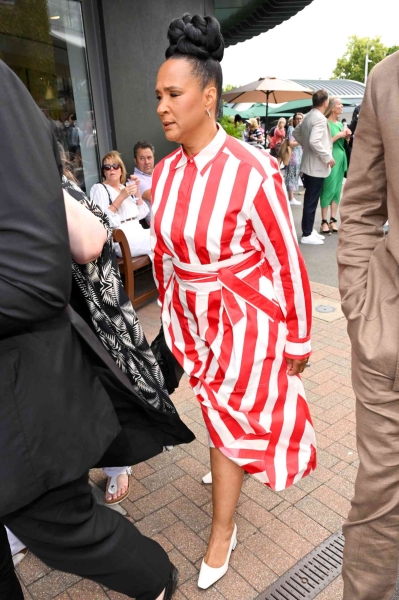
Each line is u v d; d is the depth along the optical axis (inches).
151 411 60.1
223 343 70.1
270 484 73.7
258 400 71.1
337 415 112.3
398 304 53.6
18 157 39.4
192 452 102.7
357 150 57.6
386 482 54.9
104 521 53.6
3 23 182.5
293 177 393.7
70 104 210.2
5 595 58.4
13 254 39.4
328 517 84.7
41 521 48.4
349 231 59.3
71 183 60.7
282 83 422.9
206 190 65.6
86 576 54.6
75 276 56.1
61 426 45.8
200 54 61.2
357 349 55.2
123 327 61.6
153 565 58.1
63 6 198.2
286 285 68.4
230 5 295.0
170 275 76.8
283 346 71.5
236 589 72.8
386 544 56.7
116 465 63.4
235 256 67.8
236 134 333.7
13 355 43.2
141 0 217.0
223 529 75.0
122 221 167.0
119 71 218.1
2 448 43.2
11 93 40.2
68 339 47.6
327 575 74.2
